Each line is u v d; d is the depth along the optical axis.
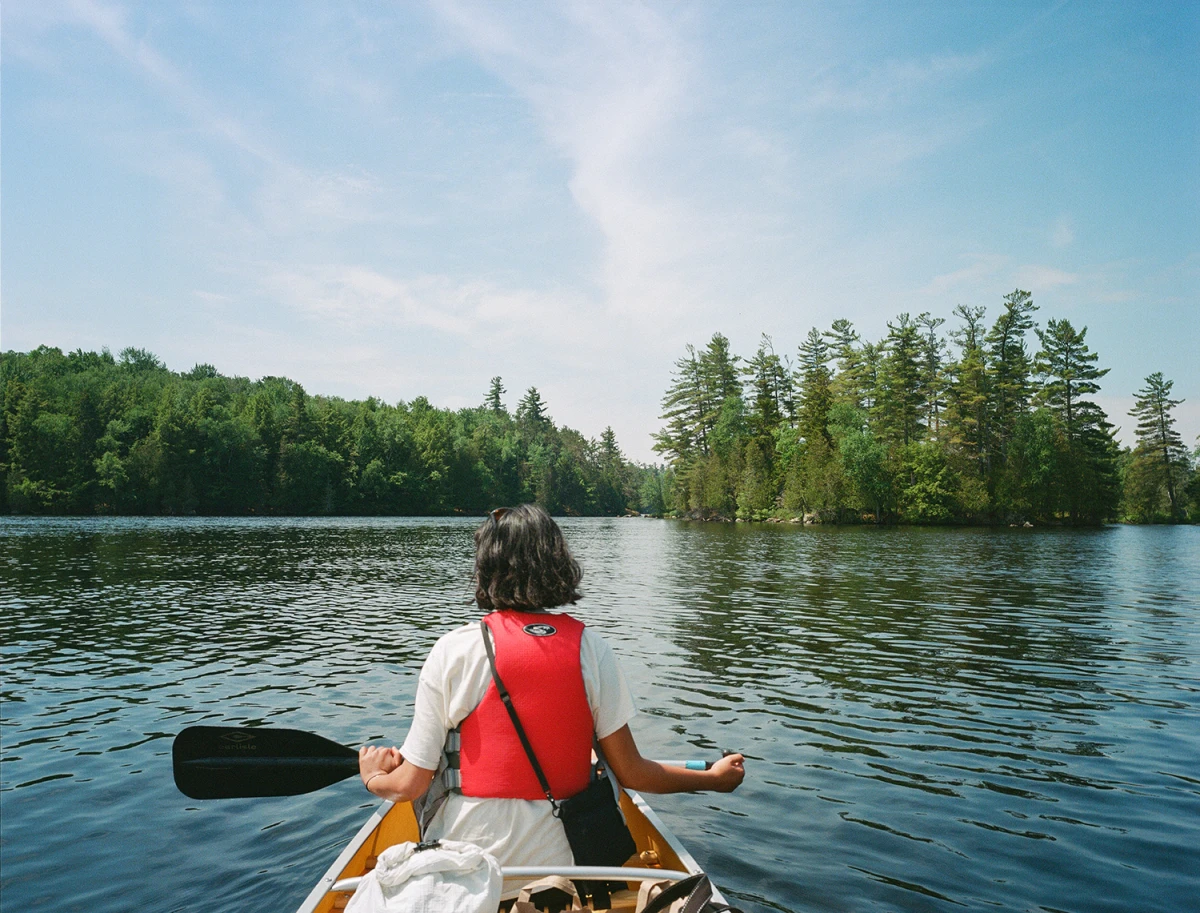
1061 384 67.38
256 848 4.46
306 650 10.37
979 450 66.50
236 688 8.29
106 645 10.66
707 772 2.43
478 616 13.35
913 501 63.88
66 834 4.67
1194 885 4.04
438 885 1.89
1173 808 5.11
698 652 10.37
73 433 71.31
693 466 87.19
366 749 2.25
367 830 3.26
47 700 7.81
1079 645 10.97
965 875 4.14
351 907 1.94
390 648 10.52
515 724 2.12
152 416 77.31
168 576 19.48
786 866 4.24
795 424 84.88
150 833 4.68
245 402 93.06
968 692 8.25
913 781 5.60
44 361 97.62
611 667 2.24
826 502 65.12
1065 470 63.81
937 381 71.19
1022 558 27.70
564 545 2.32
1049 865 4.27
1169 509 81.25
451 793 2.19
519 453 123.12
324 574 20.62
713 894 2.31
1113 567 24.31
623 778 2.30
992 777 5.69
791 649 10.59
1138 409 81.69
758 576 20.98
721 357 91.06
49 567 21.34
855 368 83.88
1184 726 7.03
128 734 6.69
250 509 79.81
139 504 72.19
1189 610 14.59
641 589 17.88
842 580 19.86
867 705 7.70
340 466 89.19
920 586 18.47
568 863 2.19
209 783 2.74
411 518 82.00
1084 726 7.02
